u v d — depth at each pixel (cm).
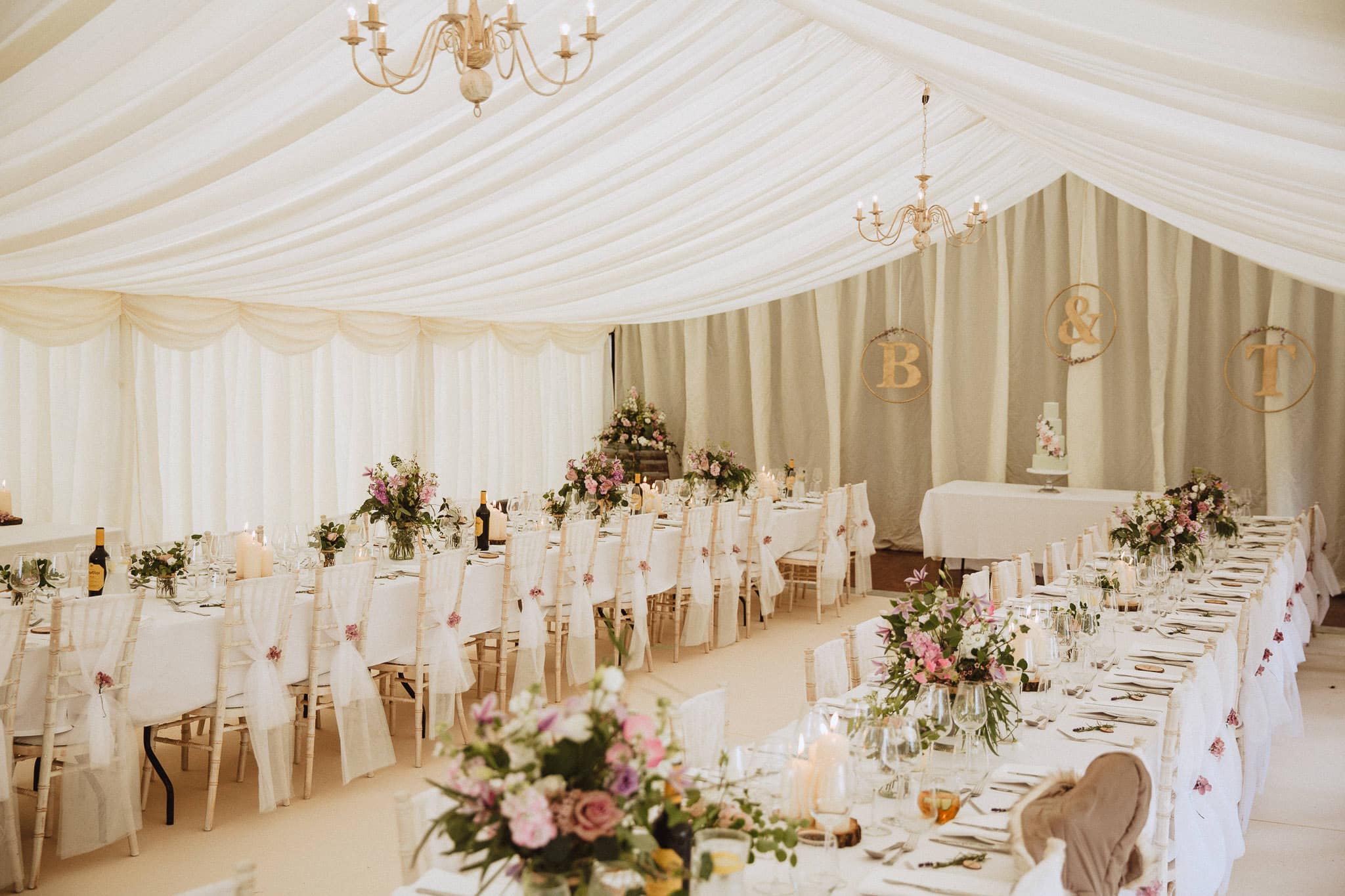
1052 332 1087
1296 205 268
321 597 501
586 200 588
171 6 334
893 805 284
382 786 516
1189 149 245
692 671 712
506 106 457
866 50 506
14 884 398
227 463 854
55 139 399
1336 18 155
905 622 321
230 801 497
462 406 1084
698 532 748
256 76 386
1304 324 978
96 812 419
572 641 654
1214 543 684
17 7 323
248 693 471
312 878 413
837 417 1185
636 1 415
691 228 683
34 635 434
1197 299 1028
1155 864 261
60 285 639
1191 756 338
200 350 837
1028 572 607
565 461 1232
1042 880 206
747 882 230
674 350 1291
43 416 731
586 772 175
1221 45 180
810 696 372
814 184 673
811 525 911
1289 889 423
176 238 530
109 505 769
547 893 171
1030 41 232
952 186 800
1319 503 986
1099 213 1056
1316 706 661
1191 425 1036
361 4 360
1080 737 339
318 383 933
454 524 653
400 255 623
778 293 945
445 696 557
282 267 617
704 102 509
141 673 442
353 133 445
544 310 895
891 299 1166
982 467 1130
